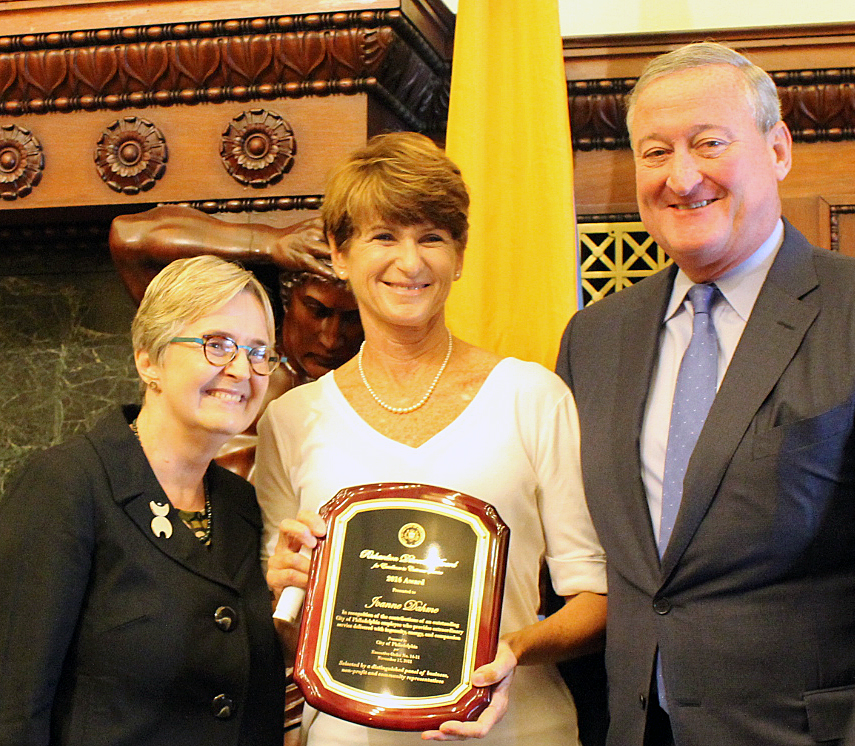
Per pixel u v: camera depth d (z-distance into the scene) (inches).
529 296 88.7
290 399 71.2
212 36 93.4
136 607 57.4
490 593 58.6
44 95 99.3
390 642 58.4
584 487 68.5
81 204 100.0
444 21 101.2
